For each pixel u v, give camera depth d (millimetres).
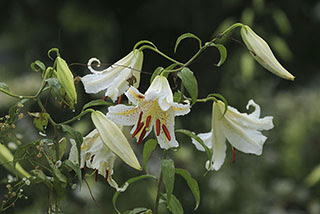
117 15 5328
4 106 4691
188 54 5305
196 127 5141
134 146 4641
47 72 2322
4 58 5449
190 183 2381
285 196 4918
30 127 4117
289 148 5074
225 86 5082
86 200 4055
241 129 2408
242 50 4957
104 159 2342
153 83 2295
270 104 5215
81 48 5199
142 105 2289
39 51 5375
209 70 5227
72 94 2293
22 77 5109
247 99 5066
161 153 4727
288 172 5043
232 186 4738
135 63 2363
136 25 5324
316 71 5824
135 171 4512
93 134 2352
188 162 4656
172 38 5316
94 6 5254
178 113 2289
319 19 5660
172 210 2395
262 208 4832
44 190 3643
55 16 5367
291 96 5480
